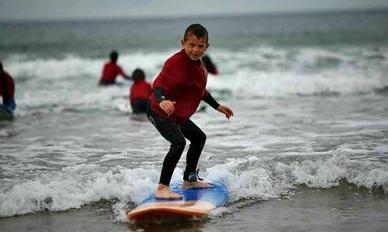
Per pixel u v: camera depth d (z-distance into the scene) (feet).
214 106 38.73
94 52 214.48
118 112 86.89
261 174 42.39
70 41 274.16
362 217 33.55
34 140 62.44
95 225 33.55
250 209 35.96
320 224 32.48
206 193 37.35
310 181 41.39
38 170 46.91
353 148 51.29
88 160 50.67
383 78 116.47
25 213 35.88
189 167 38.29
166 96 35.04
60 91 113.39
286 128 65.36
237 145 55.52
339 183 40.91
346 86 108.06
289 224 32.68
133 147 56.85
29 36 332.60
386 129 61.41
